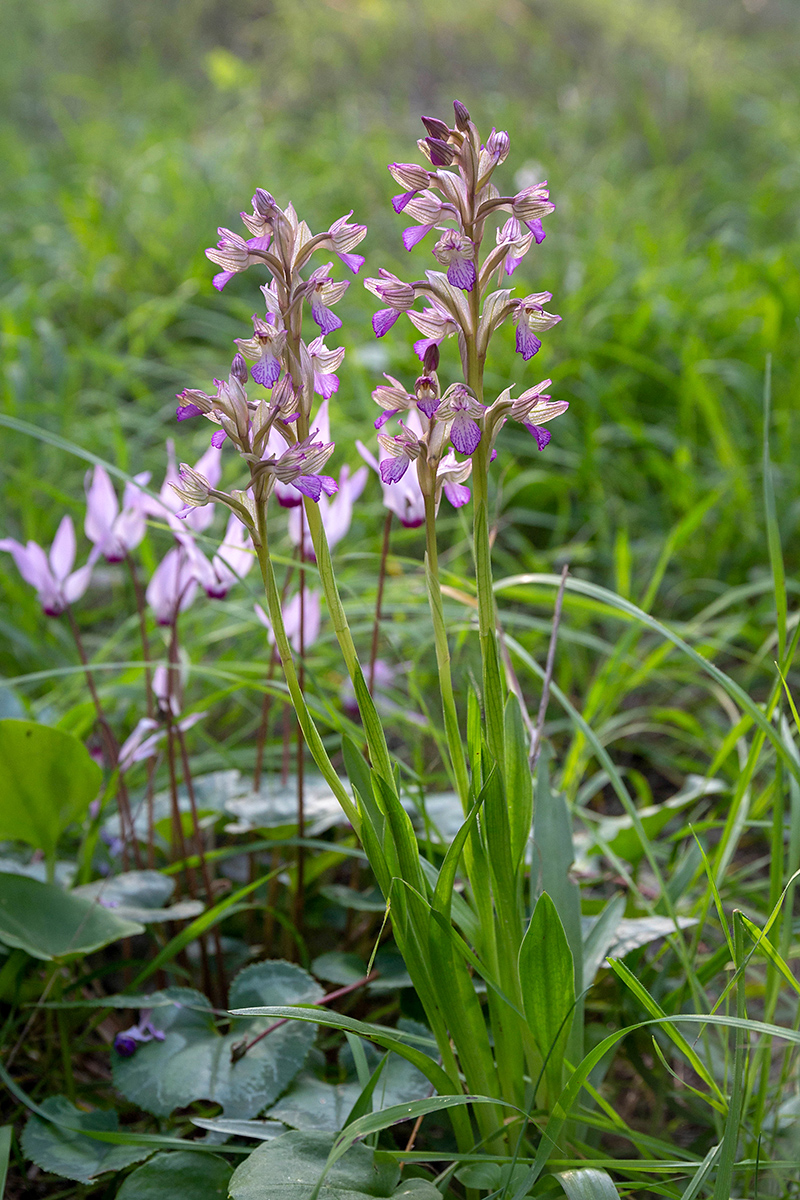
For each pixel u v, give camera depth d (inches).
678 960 28.0
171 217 78.9
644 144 107.0
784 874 28.3
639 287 64.9
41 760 25.8
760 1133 23.8
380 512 50.5
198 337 69.9
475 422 20.3
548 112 111.3
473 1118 24.8
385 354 59.2
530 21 129.1
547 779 25.6
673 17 143.6
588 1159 22.2
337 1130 23.1
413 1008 26.0
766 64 134.6
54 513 50.6
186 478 20.6
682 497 49.9
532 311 20.5
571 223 80.2
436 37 122.8
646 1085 26.5
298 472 20.4
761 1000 29.2
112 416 48.7
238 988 25.8
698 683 38.6
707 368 56.4
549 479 52.4
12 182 88.0
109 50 132.0
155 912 26.5
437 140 20.1
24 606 42.0
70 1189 25.2
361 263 20.5
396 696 37.8
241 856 31.3
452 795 30.4
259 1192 21.0
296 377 20.6
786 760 23.6
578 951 24.2
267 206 20.2
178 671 29.3
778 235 82.0
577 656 44.0
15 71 119.3
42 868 28.9
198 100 117.4
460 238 20.1
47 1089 26.8
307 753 36.2
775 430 55.7
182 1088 23.9
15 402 52.4
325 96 114.3
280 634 21.2
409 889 21.4
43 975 27.3
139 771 35.1
